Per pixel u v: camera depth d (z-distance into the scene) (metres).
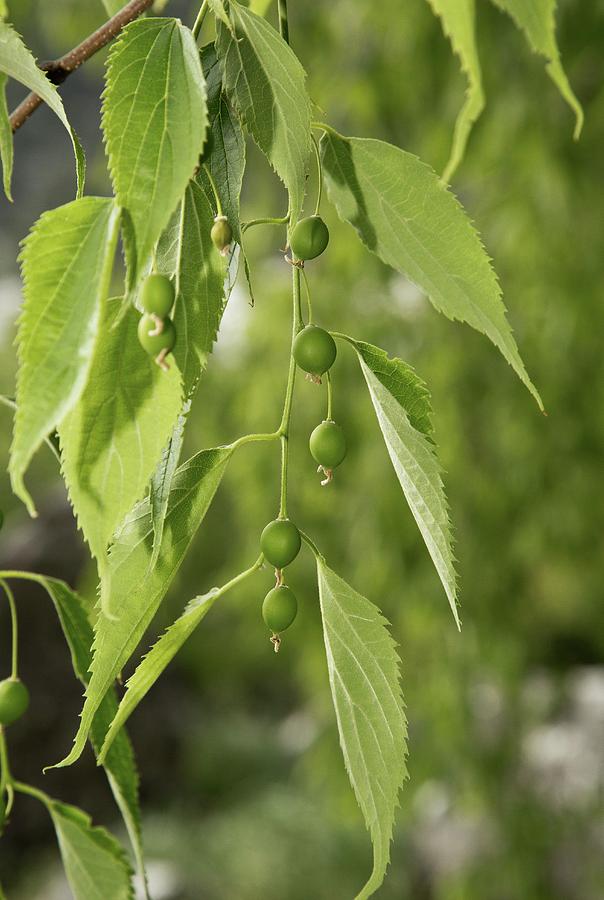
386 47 4.80
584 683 7.23
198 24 0.79
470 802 5.41
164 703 9.70
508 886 5.33
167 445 0.83
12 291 11.66
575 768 5.81
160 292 0.72
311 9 4.98
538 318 4.70
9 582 8.56
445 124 4.68
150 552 0.86
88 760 8.57
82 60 1.08
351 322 4.98
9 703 1.15
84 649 1.22
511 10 0.73
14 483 0.62
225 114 0.86
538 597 5.69
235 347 5.41
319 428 0.95
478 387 4.93
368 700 0.89
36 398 0.63
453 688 5.12
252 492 5.20
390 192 0.90
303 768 8.15
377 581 4.98
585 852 5.47
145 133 0.69
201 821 8.50
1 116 1.02
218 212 0.82
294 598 0.91
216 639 9.98
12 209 13.90
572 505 4.89
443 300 0.90
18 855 8.25
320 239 0.88
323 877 7.36
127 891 1.29
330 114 4.96
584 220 4.61
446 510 0.87
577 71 4.50
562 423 4.84
